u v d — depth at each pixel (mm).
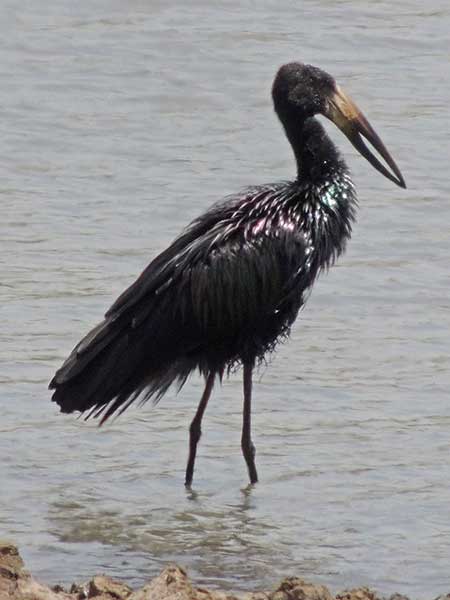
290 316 13516
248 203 13469
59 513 12320
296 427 14250
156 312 12961
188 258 13062
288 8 25953
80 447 13688
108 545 11719
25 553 11484
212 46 24328
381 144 14070
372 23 25406
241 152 21234
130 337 12906
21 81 23141
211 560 11461
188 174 20469
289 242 13305
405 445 13797
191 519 12289
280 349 15953
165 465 13438
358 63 24078
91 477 13094
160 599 9781
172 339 13062
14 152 20953
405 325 16625
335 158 13828
